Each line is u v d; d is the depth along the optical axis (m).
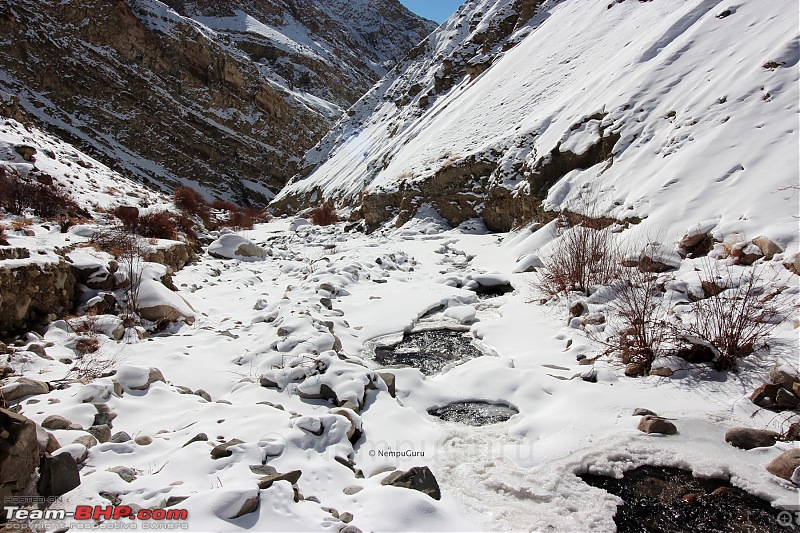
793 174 6.95
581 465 3.58
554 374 5.16
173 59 50.66
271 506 2.87
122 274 7.00
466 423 4.41
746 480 3.35
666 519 3.11
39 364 4.90
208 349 5.90
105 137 45.12
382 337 6.79
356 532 2.72
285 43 80.88
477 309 8.01
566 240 9.13
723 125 8.70
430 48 47.09
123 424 3.96
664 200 8.31
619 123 11.16
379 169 28.86
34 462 2.91
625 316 5.63
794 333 4.86
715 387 4.51
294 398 4.54
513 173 14.85
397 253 11.82
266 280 10.36
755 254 6.23
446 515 3.01
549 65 20.53
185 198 18.77
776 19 9.98
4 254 5.98
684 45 11.64
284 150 57.31
